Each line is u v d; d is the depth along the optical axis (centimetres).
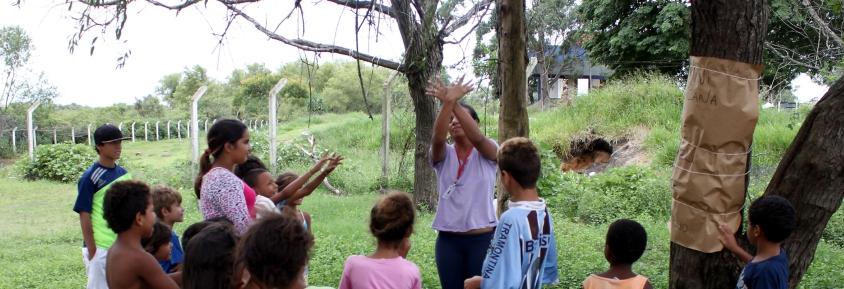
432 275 609
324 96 3756
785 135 1367
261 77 3119
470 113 399
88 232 450
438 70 927
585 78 3603
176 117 3341
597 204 1030
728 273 366
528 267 314
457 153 394
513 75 483
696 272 372
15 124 2631
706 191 358
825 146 349
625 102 1797
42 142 2662
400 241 341
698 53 359
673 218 378
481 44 675
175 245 431
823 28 868
